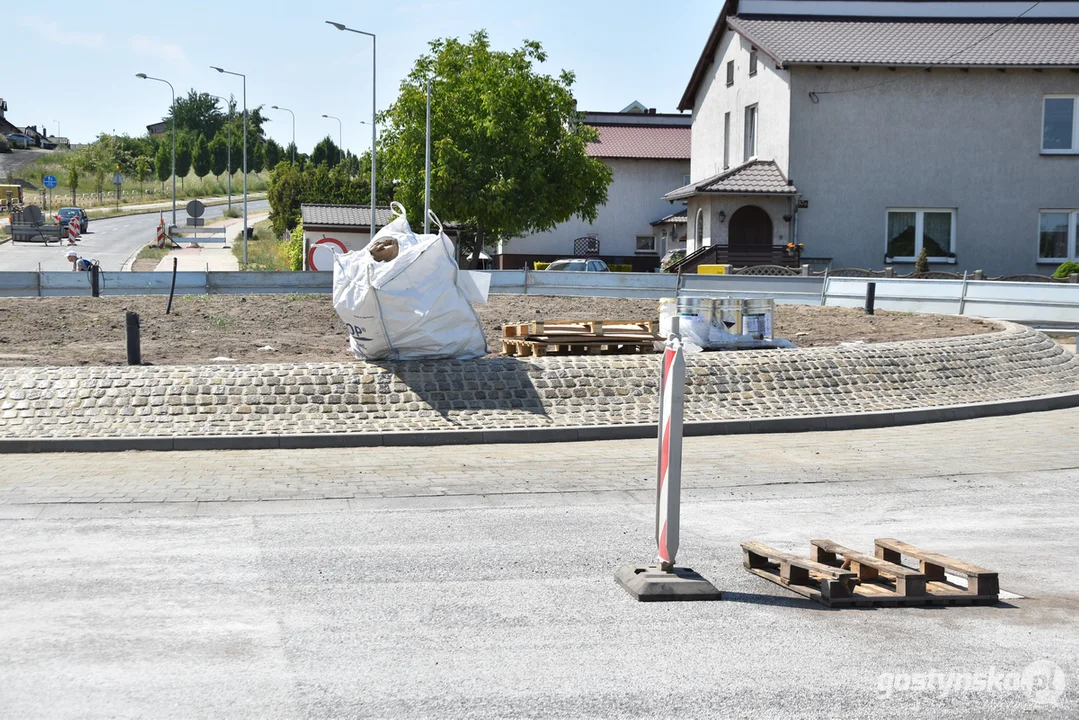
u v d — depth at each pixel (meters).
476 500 8.94
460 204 41.66
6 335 17.84
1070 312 21.11
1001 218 34.16
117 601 5.84
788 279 25.38
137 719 4.24
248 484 9.48
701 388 13.46
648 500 9.02
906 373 14.59
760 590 6.32
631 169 50.81
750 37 35.19
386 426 11.96
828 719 4.32
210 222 82.25
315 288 25.17
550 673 4.82
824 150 34.03
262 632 5.36
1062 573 6.77
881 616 5.80
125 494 8.96
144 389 12.34
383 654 5.05
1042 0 36.69
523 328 14.68
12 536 7.38
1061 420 13.53
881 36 35.28
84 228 68.25
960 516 8.46
